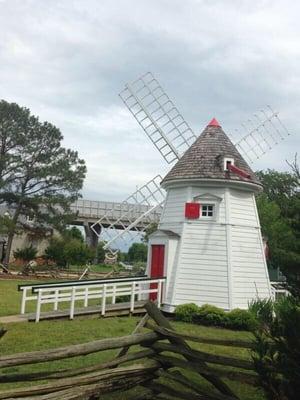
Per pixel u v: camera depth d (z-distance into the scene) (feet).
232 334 55.31
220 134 75.46
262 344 21.20
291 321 20.12
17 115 151.74
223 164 70.33
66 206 156.04
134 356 24.99
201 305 66.13
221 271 66.90
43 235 161.58
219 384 24.25
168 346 25.04
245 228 70.44
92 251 166.20
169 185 74.08
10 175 151.23
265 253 75.41
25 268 143.64
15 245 188.65
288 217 26.09
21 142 150.30
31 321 57.16
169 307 67.26
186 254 68.69
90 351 22.72
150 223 108.47
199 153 72.79
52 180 153.38
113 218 131.75
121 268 181.16
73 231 205.77
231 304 65.36
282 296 23.97
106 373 23.08
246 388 32.50
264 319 21.83
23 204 154.30
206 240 68.44
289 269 24.20
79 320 59.06
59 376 22.66
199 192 70.28
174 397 25.89
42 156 153.17
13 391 20.24
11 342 44.37
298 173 28.58
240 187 70.85
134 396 26.30
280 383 20.66
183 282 67.77
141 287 72.38
